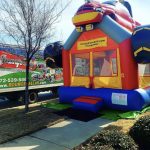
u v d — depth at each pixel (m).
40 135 7.86
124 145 5.36
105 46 11.37
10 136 7.57
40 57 14.93
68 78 12.77
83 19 11.49
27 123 8.94
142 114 10.20
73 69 12.63
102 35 11.46
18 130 8.12
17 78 13.57
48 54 13.24
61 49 13.13
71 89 12.29
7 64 13.04
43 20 10.37
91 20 11.27
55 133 8.04
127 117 9.62
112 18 11.64
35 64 14.58
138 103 10.41
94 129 8.41
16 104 14.05
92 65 11.87
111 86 11.22
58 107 11.74
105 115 10.16
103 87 11.48
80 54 12.33
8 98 13.95
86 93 11.69
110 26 11.08
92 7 11.33
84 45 12.13
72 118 9.77
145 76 11.78
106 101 11.05
